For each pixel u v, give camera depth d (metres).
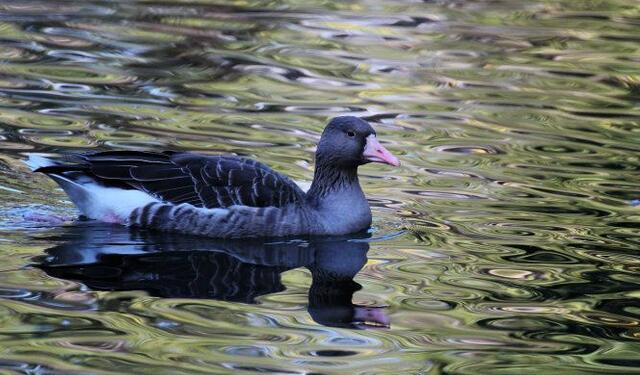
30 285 11.84
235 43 23.75
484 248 13.70
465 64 23.09
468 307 11.70
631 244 13.85
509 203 15.47
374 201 15.54
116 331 10.64
